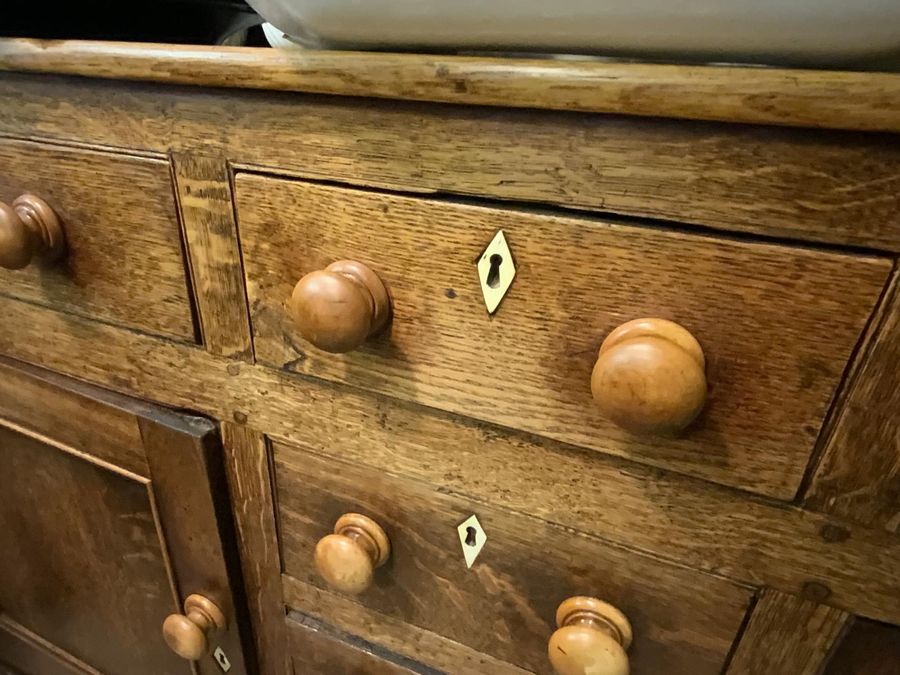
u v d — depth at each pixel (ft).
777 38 0.83
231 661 2.15
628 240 1.06
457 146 1.12
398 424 1.45
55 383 1.86
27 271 1.68
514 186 1.11
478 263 1.18
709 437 1.14
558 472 1.33
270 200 1.31
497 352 1.24
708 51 0.91
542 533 1.42
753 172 0.96
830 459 1.08
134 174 1.42
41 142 1.49
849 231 0.94
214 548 1.90
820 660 1.26
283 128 1.24
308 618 1.96
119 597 2.27
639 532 1.31
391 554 1.64
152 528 1.98
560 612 1.45
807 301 0.99
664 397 0.96
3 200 1.60
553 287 1.14
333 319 1.15
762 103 0.88
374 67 1.07
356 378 1.41
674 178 1.00
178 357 1.64
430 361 1.31
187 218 1.42
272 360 1.51
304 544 1.79
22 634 2.70
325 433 1.56
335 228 1.27
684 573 1.31
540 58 1.03
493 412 1.30
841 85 0.84
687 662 1.40
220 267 1.44
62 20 1.70
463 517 1.50
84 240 1.56
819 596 1.20
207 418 1.72
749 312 1.03
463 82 1.02
